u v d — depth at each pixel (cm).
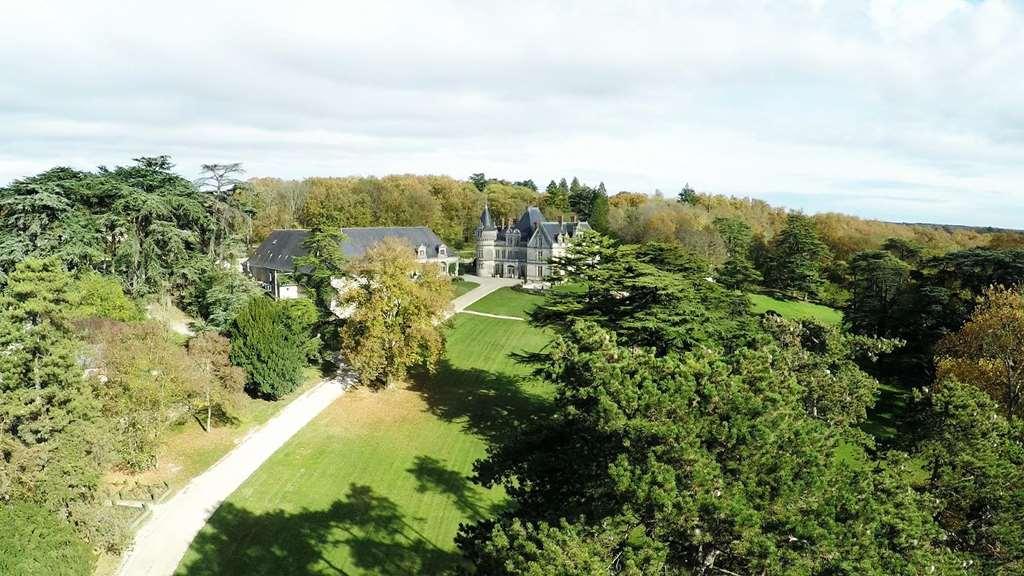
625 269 3391
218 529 2694
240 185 6131
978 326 3653
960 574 1352
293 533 2722
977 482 1780
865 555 1216
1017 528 1675
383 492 3130
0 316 2278
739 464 1304
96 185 5162
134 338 3231
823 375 2658
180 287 5850
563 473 1581
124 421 2919
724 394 1407
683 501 1188
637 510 1288
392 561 2572
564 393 1752
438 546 2695
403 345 4391
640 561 1215
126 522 2452
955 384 2070
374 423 3975
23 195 4688
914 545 1334
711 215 12756
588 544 1221
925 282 5688
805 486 1284
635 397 1404
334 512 2919
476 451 3644
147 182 5488
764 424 1355
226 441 3553
